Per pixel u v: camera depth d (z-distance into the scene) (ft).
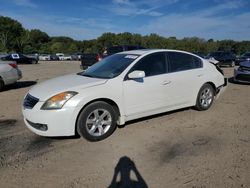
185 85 19.07
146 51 18.03
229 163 12.31
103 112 15.19
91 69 18.31
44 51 261.24
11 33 249.14
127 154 13.41
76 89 14.57
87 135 14.70
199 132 16.38
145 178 11.18
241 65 36.50
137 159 12.86
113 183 10.84
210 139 15.24
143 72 15.57
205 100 21.03
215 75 21.31
